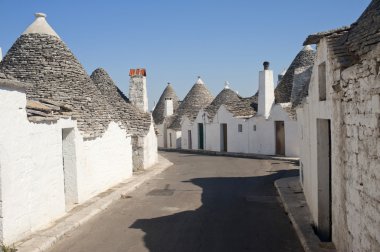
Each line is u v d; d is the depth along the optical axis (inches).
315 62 311.6
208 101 1405.0
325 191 301.4
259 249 279.6
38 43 530.3
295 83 945.5
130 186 538.6
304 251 271.4
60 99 474.6
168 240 303.4
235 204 429.4
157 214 387.9
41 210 330.6
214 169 748.0
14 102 292.2
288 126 906.1
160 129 1505.9
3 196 274.7
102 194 482.0
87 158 454.3
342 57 227.9
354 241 201.6
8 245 277.3
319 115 294.5
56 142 362.9
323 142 302.8
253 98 1148.5
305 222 330.0
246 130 1048.2
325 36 272.1
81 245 293.9
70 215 372.8
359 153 191.9
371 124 173.3
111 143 542.3
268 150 974.4
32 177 316.2
